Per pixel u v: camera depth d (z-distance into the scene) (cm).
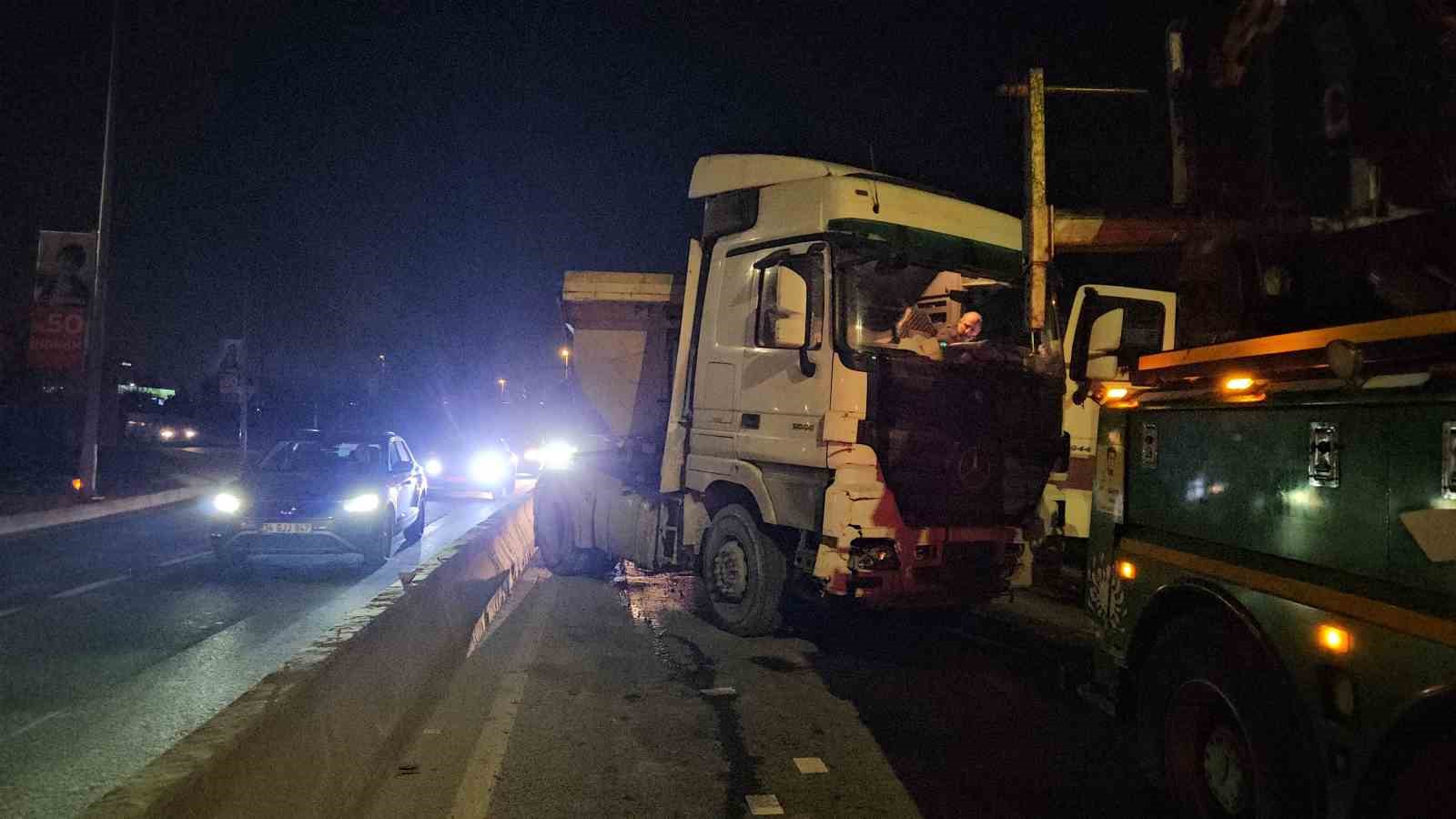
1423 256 348
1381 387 306
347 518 1141
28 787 476
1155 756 432
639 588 1080
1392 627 294
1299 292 400
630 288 1053
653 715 595
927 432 720
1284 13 422
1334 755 319
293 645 786
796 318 724
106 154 2030
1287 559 352
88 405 2036
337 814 378
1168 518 430
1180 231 503
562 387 1140
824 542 705
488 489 2341
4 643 792
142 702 624
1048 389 795
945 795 476
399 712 511
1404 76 381
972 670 717
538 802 455
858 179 742
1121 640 460
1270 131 431
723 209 834
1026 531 784
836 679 688
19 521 1714
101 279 2034
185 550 1395
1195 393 412
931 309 782
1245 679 366
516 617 908
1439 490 285
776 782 489
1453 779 278
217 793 272
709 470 834
